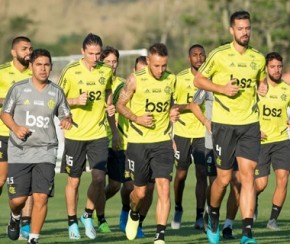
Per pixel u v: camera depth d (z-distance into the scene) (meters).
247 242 28.31
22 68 33.41
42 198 27.61
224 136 29.19
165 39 144.62
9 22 159.75
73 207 32.62
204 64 29.14
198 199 36.34
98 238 32.75
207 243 30.84
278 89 35.81
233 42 29.17
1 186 33.88
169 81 30.75
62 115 28.27
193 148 36.88
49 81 28.17
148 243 31.06
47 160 27.80
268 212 43.00
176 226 36.69
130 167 31.09
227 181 29.64
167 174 29.94
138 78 30.55
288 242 30.62
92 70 33.06
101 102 33.19
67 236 33.50
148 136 30.61
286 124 35.91
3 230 35.66
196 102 33.00
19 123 27.89
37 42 168.38
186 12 139.38
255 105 29.33
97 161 33.00
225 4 109.12
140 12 197.38
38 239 30.66
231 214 32.53
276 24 107.12
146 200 32.72
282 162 35.59
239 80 28.98
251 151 29.00
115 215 42.88
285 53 105.62
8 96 27.81
